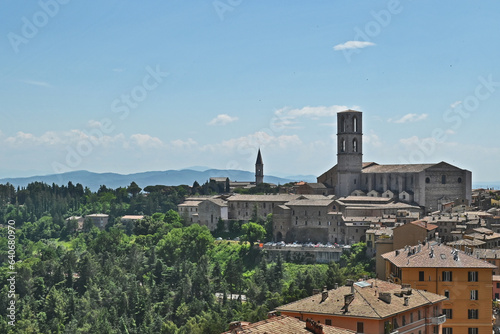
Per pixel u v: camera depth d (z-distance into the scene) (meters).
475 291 169.12
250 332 96.12
